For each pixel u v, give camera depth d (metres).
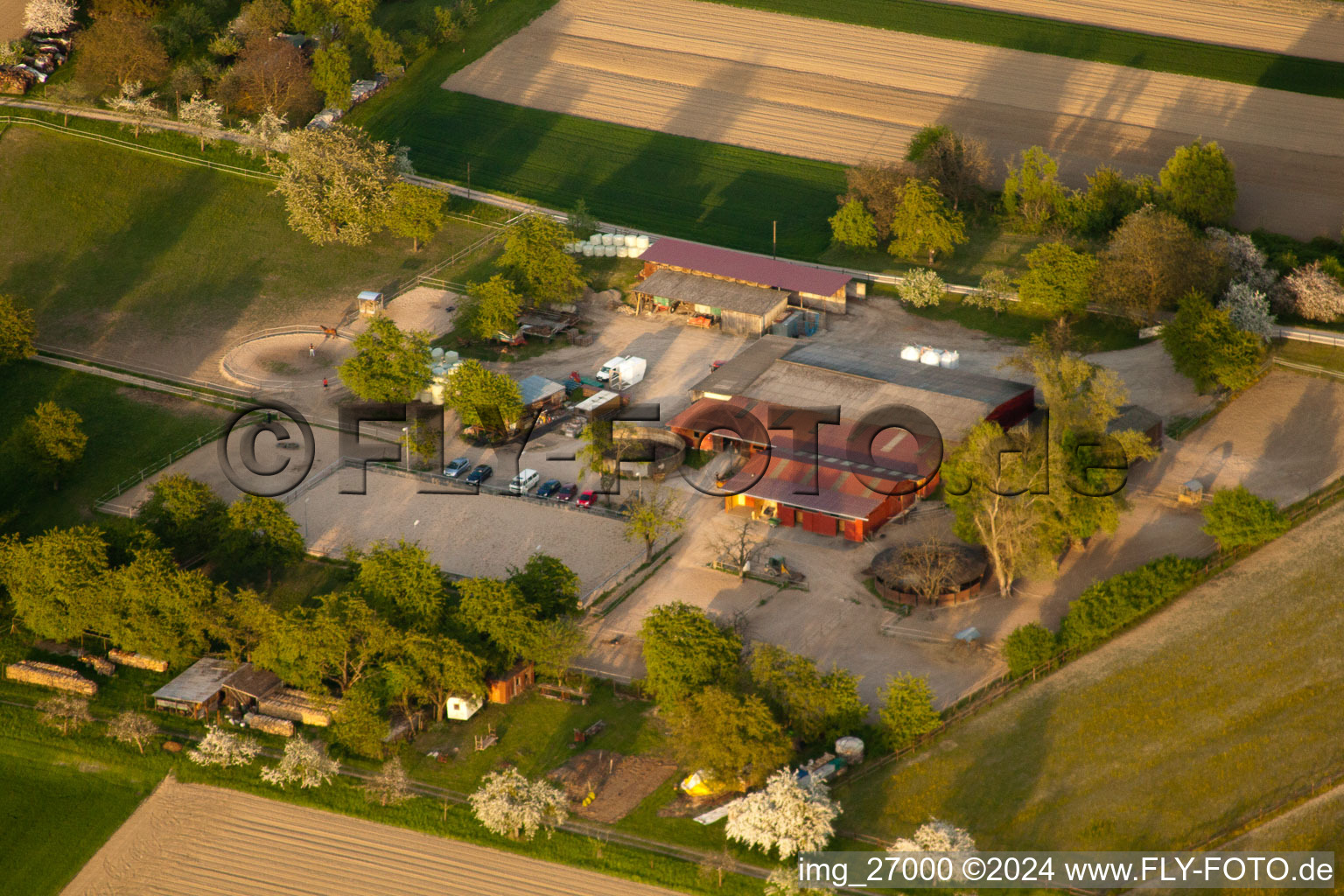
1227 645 98.81
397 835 88.62
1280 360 134.75
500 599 98.69
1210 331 126.19
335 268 157.88
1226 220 158.38
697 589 108.44
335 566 112.56
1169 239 138.50
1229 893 81.31
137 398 135.00
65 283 151.88
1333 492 114.19
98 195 164.12
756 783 89.44
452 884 85.06
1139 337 140.75
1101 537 111.81
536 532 115.94
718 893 83.00
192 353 143.00
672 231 166.38
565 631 98.00
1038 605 105.12
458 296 152.88
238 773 93.56
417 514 118.62
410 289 154.50
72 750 96.44
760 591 107.88
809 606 106.00
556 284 147.62
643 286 151.12
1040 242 161.25
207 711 99.19
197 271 155.50
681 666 93.31
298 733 96.62
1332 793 86.69
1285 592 103.44
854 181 161.50
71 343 142.88
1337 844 83.50
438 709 97.19
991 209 169.25
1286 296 142.50
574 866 85.50
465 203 170.50
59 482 122.62
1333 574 104.88
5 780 94.88
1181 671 96.81
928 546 107.44
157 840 89.62
